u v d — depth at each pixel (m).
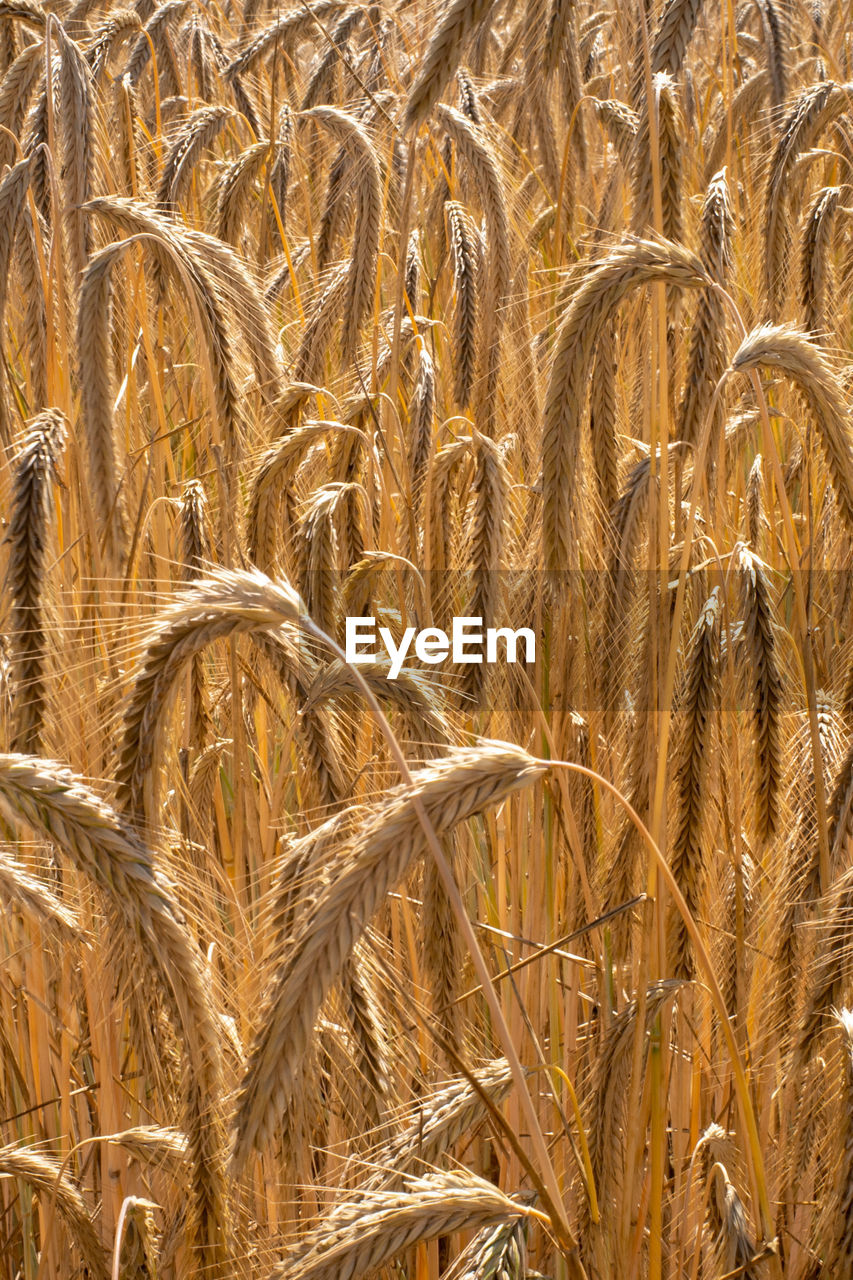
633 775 1.06
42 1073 1.08
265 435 1.16
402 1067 1.06
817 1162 1.05
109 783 0.99
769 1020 1.07
